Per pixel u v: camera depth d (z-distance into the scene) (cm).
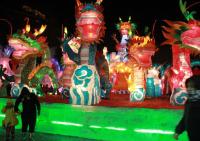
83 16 1169
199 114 521
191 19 1046
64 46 1199
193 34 1022
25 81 1470
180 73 1054
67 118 1052
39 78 1534
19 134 1091
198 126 519
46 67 1571
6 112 988
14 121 988
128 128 923
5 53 1694
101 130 973
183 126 557
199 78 542
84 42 1171
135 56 1202
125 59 1672
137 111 914
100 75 1333
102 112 978
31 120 970
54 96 1548
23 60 1484
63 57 1471
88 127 1000
